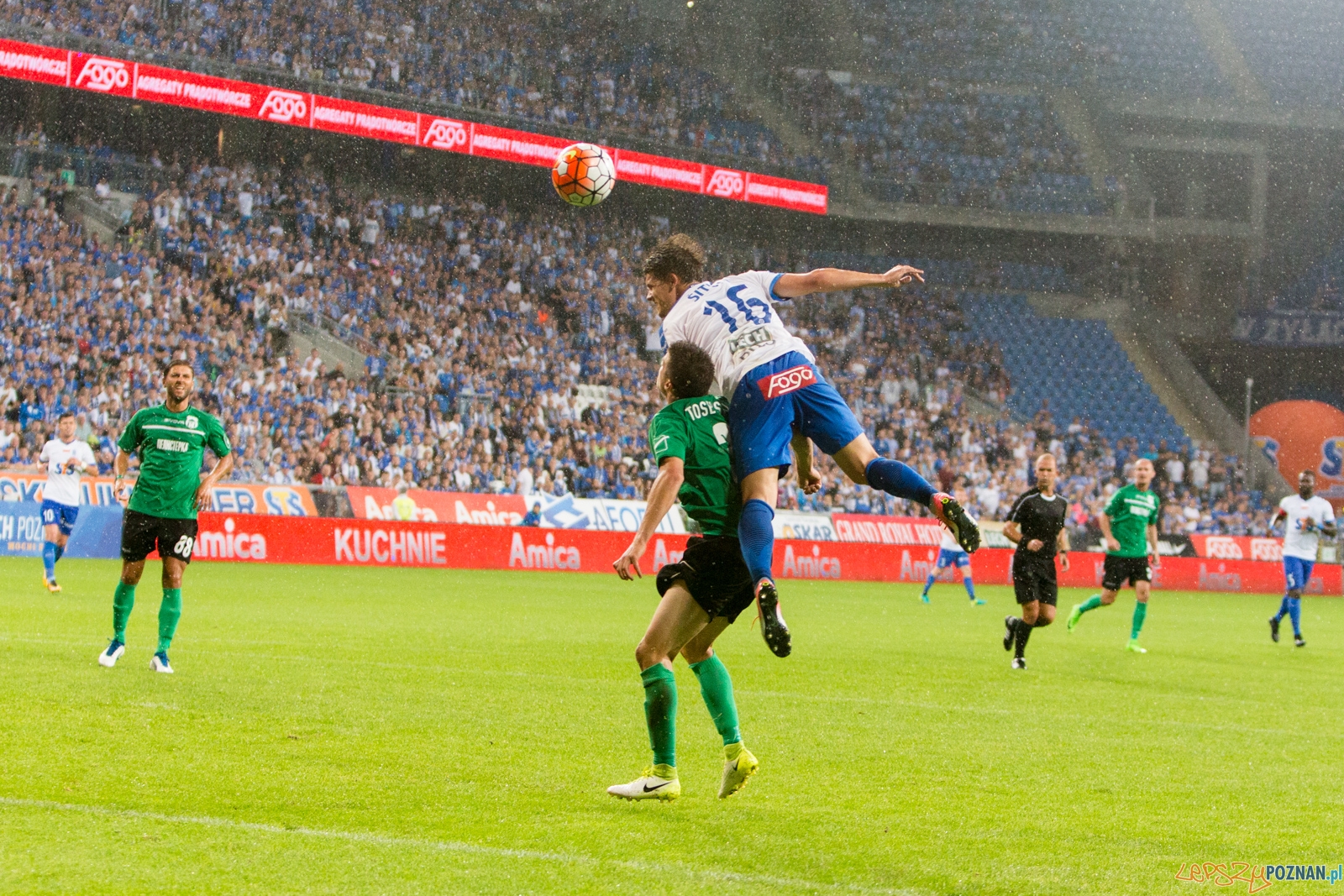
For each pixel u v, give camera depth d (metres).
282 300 33.75
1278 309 46.47
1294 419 44.41
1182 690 11.49
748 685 10.43
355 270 35.72
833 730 8.23
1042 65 47.22
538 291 38.38
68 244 31.98
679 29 45.09
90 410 29.06
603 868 4.59
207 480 9.60
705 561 5.83
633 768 6.62
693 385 5.97
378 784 5.86
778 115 44.94
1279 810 6.13
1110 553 15.95
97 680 8.73
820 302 42.59
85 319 30.69
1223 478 41.88
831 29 46.53
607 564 30.30
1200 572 35.44
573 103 41.50
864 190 42.75
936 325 43.78
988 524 35.34
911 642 15.65
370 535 28.06
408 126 34.75
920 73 46.91
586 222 41.88
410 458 31.67
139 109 36.06
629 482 34.50
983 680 11.66
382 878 4.34
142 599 16.33
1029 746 7.87
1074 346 45.00
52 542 16.94
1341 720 9.77
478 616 16.30
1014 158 45.75
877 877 4.64
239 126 37.25
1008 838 5.34
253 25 35.81
